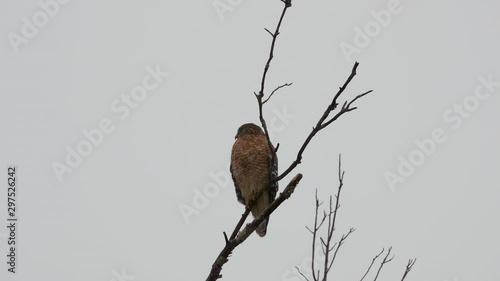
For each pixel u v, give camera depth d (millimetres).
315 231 10703
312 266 10477
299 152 10656
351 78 10133
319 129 10445
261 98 10594
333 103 10328
